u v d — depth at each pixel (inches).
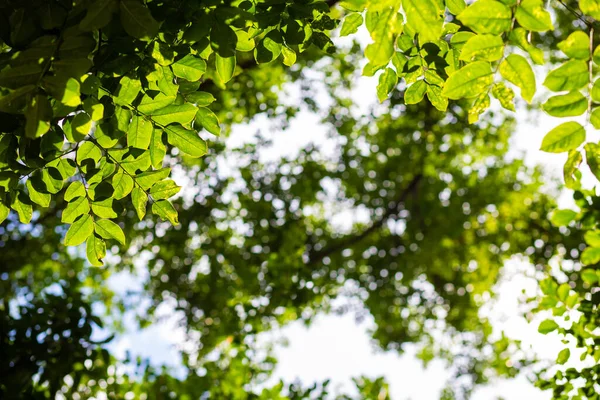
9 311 231.0
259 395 313.4
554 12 406.9
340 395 328.5
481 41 74.8
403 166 608.7
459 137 553.3
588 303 160.7
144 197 107.6
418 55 107.7
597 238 159.3
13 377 209.3
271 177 506.6
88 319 231.8
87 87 81.4
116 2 73.7
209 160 396.5
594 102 74.4
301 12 104.1
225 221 462.3
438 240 608.4
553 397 170.4
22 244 438.3
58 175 100.3
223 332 374.3
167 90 103.1
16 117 87.7
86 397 258.4
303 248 378.9
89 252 108.8
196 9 91.0
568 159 79.3
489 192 593.3
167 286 452.1
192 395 316.2
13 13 81.6
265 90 394.0
